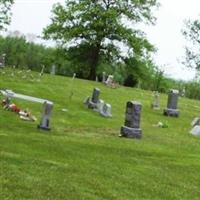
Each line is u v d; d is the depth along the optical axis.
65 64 82.31
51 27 75.62
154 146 26.59
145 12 74.56
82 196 14.44
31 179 15.12
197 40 58.59
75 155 19.98
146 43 75.00
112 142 25.77
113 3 74.69
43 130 26.16
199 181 19.19
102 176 17.19
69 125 30.62
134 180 17.45
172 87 90.94
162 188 17.06
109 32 74.00
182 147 27.77
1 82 43.53
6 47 85.50
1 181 14.34
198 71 59.69
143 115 40.97
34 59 85.69
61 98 41.56
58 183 15.23
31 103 34.84
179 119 42.16
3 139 20.81
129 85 78.25
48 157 18.70
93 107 38.56
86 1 73.88
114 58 75.75
